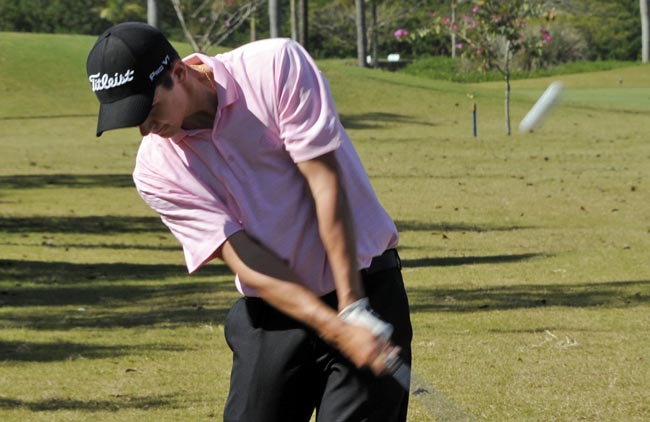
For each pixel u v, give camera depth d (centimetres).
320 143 444
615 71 7338
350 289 435
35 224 2308
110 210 2552
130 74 415
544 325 1206
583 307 1317
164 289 1520
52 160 3734
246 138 452
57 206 2619
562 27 8331
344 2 9738
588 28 9100
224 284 1557
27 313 1336
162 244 2041
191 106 445
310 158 445
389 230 475
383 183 3019
